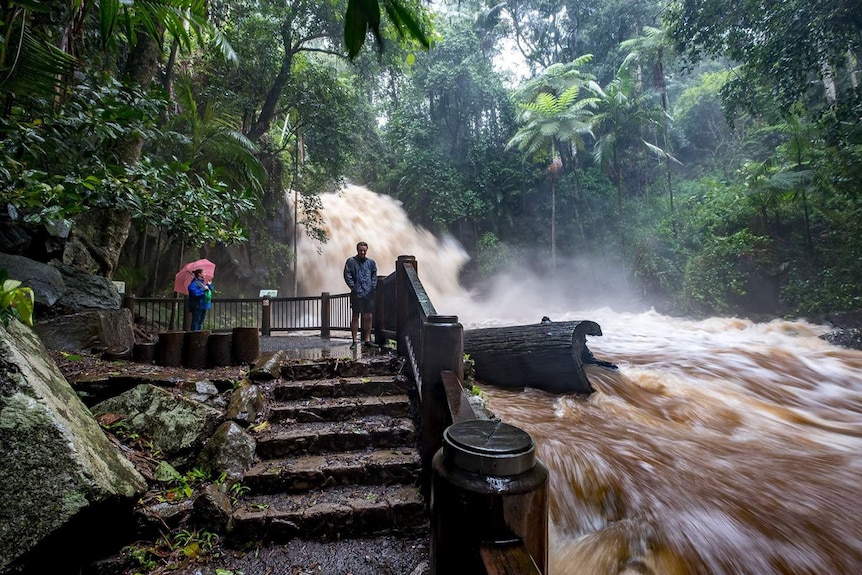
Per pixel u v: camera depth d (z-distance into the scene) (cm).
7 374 225
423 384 250
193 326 802
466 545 95
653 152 2327
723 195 1681
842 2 919
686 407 520
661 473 346
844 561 254
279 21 1299
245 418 341
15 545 185
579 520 314
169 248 1278
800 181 1327
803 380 656
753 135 1864
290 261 1702
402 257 478
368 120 2469
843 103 1051
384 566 240
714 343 1005
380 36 84
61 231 543
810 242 1372
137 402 330
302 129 1525
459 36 2308
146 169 473
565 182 2239
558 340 550
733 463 370
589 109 2258
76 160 450
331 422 362
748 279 1434
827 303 1220
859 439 439
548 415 478
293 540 258
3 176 339
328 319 910
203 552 244
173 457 299
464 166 2366
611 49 2470
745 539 272
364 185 2609
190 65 1340
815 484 332
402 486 298
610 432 428
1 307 217
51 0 395
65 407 250
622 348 945
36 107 383
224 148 1019
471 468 97
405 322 461
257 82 1357
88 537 219
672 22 1311
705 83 2270
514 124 2384
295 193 1716
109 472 236
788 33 1021
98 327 479
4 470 198
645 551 270
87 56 701
